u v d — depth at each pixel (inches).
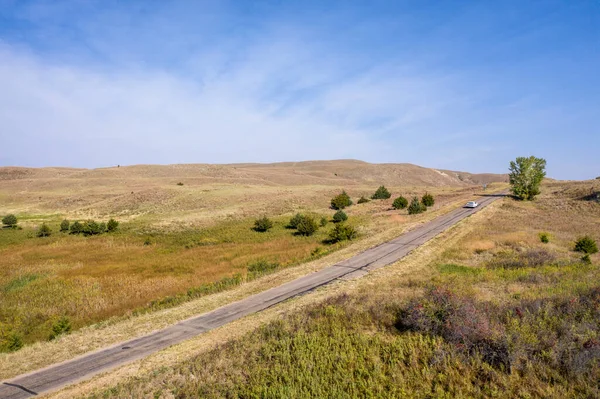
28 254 1561.3
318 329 464.4
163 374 409.1
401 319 460.4
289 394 312.7
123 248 1641.2
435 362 346.9
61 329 673.0
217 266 1187.9
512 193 2896.2
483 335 365.1
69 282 1063.6
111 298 897.5
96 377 449.7
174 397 347.3
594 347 323.6
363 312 506.9
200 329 597.0
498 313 434.6
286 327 489.1
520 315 418.3
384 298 573.0
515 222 1632.6
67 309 826.8
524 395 286.8
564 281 620.4
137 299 865.5
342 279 831.7
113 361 502.0
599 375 297.4
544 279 657.6
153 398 351.9
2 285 1067.9
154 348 535.8
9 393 428.8
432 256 1018.1
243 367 386.9
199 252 1464.1
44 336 692.1
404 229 1467.8
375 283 766.5
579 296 485.7
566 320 395.5
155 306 754.2
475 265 909.2
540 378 309.1
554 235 1323.8
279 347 422.3
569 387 289.6
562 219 1738.4
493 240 1191.6
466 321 397.7
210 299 759.1
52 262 1389.0
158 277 1106.7
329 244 1401.3
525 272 727.7
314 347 405.1
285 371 352.5
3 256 1539.1
